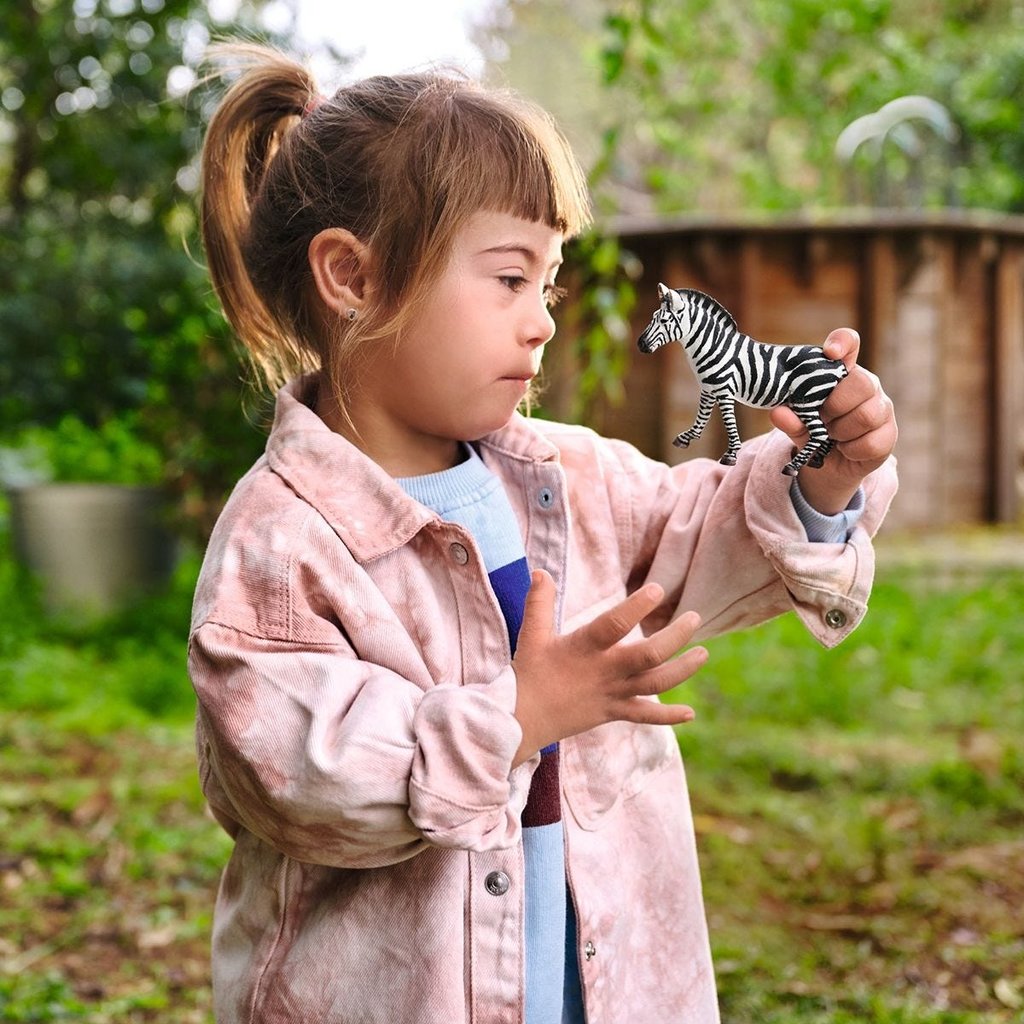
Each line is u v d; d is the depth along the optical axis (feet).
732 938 10.46
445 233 4.74
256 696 4.59
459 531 4.93
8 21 29.53
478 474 5.30
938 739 15.37
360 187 4.98
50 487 22.59
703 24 34.04
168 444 23.32
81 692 18.07
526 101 5.10
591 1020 5.04
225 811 5.21
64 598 22.40
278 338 5.76
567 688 4.48
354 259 5.03
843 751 14.73
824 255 23.57
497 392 4.91
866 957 10.18
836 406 4.78
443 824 4.35
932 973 9.93
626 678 4.48
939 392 24.82
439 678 4.90
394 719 4.50
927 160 35.94
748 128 40.14
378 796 4.36
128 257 28.94
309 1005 4.87
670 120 34.04
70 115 30.48
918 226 23.58
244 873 5.19
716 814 13.05
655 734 5.56
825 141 32.40
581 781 5.24
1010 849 12.07
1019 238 25.43
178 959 10.69
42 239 30.42
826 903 11.21
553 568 5.33
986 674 17.72
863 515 5.30
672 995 5.38
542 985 5.02
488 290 4.82
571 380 22.17
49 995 9.90
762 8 31.35
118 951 10.83
